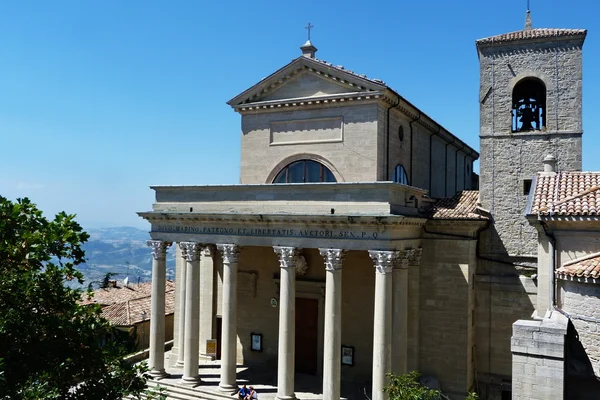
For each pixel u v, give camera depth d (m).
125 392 14.56
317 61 32.69
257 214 28.23
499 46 31.98
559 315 20.19
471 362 30.05
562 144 30.42
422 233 30.55
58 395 12.38
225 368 29.39
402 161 35.38
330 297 26.84
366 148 31.78
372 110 31.67
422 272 30.45
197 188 31.33
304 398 29.16
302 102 33.34
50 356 13.77
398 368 26.61
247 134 35.62
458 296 29.59
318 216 26.66
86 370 14.12
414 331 29.88
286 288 28.00
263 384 31.50
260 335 35.50
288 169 34.56
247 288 36.06
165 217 31.67
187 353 30.70
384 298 25.64
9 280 13.68
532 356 18.28
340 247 26.81
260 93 35.16
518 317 29.95
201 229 30.83
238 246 29.80
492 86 32.09
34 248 14.05
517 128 32.47
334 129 32.91
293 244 27.97
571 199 22.34
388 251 25.69
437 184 42.91
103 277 56.12
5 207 13.87
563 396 17.70
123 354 15.70
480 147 32.09
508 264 30.52
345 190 27.19
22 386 12.08
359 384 31.78
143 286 60.06
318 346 33.59
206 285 37.03
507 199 31.16
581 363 19.36
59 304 14.73
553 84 30.80
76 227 14.80
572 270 19.80
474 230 30.42
